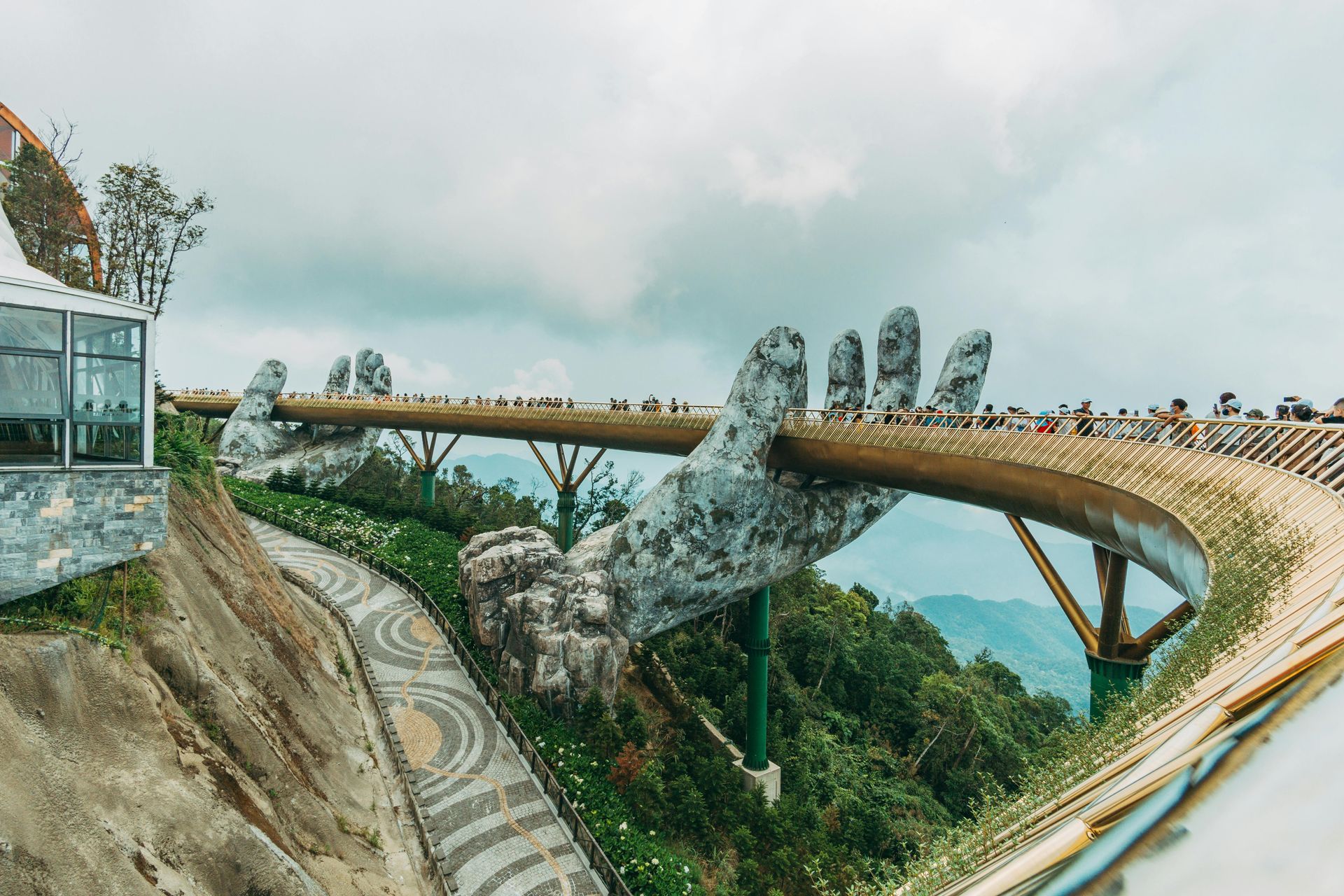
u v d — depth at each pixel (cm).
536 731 2670
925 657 7669
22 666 1230
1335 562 711
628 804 2489
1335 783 112
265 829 1472
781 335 3431
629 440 4219
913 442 2761
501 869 2028
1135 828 132
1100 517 1784
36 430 1479
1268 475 1188
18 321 1442
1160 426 1716
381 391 7450
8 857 990
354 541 4878
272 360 7081
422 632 3488
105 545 1553
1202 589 1162
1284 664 183
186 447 2491
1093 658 1983
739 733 4128
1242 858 104
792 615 6531
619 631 3259
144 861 1183
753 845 2745
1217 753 142
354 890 1608
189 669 1617
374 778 2245
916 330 3831
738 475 3284
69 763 1214
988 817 778
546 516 8762
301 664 2364
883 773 5088
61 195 3734
